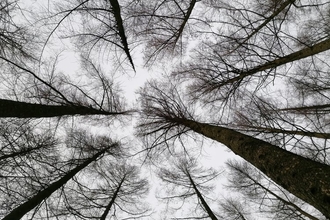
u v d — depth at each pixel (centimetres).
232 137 420
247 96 534
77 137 710
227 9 475
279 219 661
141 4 548
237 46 457
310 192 217
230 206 818
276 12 436
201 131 559
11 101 457
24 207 486
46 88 545
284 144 346
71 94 605
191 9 522
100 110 625
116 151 788
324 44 418
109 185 782
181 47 639
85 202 664
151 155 719
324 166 224
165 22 574
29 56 489
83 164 650
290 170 250
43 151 598
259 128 434
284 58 443
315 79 550
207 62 523
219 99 582
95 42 570
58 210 564
